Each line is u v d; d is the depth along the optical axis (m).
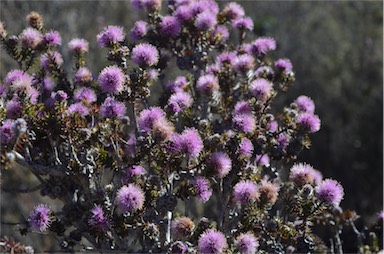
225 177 4.54
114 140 4.59
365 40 17.33
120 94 4.43
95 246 4.68
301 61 16.36
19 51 5.11
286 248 4.88
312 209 4.43
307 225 4.61
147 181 4.44
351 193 15.05
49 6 12.74
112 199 4.35
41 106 4.43
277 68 5.45
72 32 12.73
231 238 4.35
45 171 4.39
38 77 5.07
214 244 3.90
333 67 16.41
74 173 4.30
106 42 4.65
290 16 17.48
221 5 13.33
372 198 14.94
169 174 4.49
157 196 4.35
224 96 5.25
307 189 4.37
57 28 12.61
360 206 14.88
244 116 4.60
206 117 5.11
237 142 4.46
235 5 5.79
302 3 17.83
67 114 4.38
